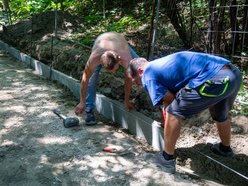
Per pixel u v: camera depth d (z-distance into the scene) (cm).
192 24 588
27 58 726
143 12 846
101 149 381
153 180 325
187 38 603
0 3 1305
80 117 462
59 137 408
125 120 433
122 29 754
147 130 396
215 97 293
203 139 369
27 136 411
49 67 638
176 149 366
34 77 642
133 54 410
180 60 298
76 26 834
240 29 553
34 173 339
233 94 313
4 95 541
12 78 631
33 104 505
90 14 941
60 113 468
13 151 379
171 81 300
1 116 464
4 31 912
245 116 384
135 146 390
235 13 520
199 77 289
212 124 377
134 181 324
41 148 384
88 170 343
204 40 535
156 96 304
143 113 438
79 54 608
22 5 1109
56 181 327
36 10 1066
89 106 430
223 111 319
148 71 306
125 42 393
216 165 339
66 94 547
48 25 826
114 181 325
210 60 294
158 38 649
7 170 344
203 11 671
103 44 381
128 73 331
